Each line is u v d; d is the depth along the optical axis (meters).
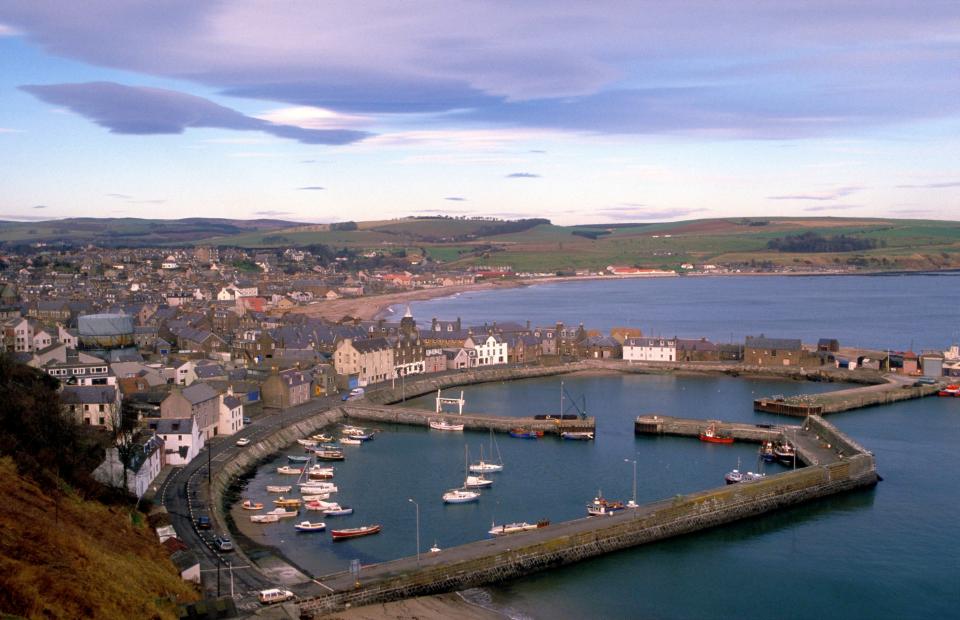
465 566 124.88
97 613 90.12
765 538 145.00
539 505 157.12
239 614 106.25
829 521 152.62
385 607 115.31
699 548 140.88
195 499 149.88
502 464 185.00
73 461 139.00
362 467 183.12
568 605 119.50
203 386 198.12
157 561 115.12
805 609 118.62
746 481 162.00
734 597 122.19
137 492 147.88
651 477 175.62
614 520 143.12
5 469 118.62
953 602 120.62
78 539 105.62
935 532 146.62
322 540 139.38
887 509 158.62
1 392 146.62
